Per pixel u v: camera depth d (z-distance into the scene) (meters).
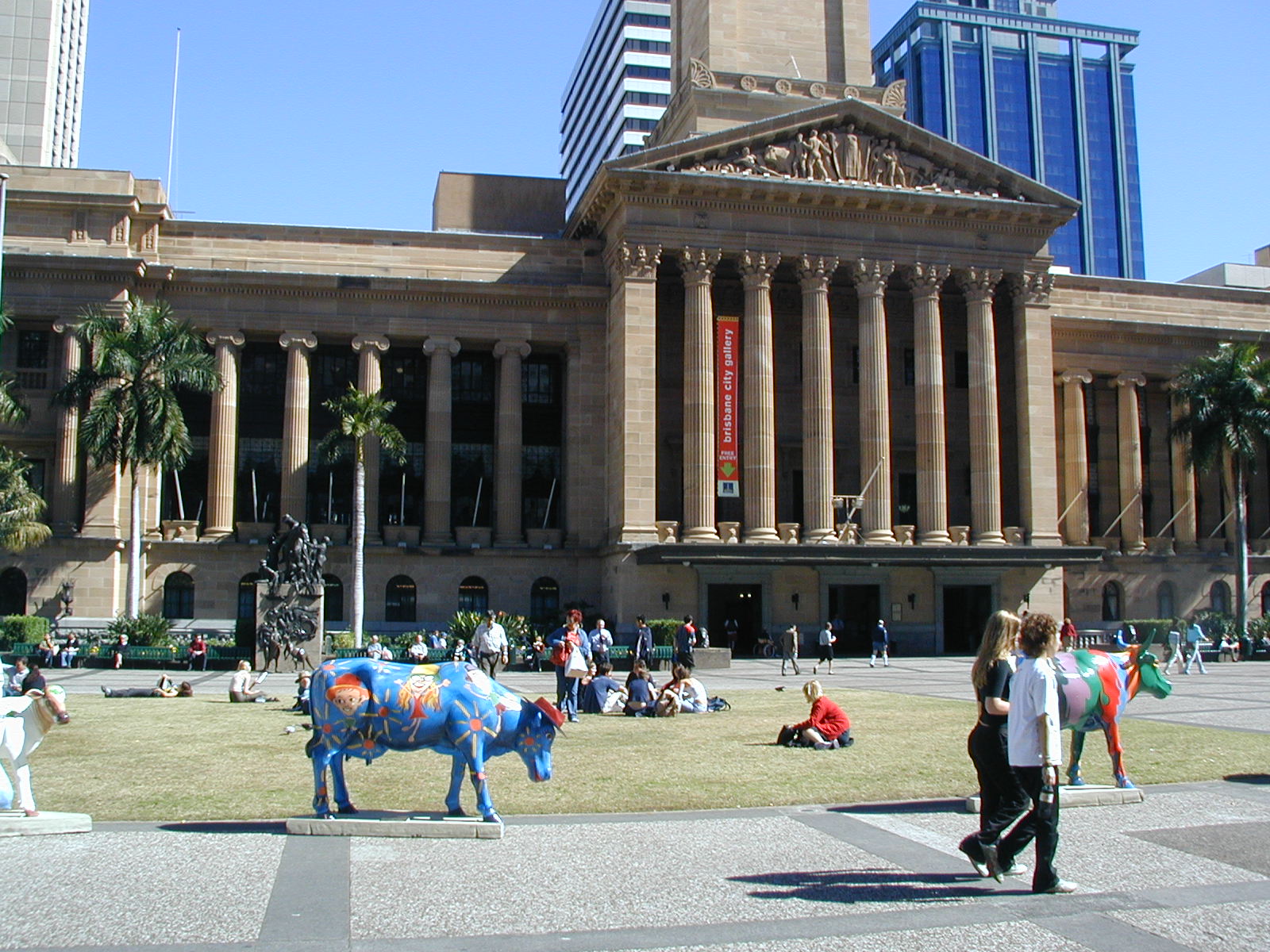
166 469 63.34
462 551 65.44
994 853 12.66
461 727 14.96
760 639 61.34
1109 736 17.52
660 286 69.75
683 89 69.50
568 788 18.34
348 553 64.62
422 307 66.88
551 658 29.17
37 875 12.73
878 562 61.16
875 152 65.38
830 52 72.19
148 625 51.16
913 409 71.88
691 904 11.82
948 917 11.46
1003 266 66.88
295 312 65.56
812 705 24.17
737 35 70.75
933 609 64.31
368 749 15.20
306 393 65.50
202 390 58.06
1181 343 76.94
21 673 27.81
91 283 62.06
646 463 61.12
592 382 67.38
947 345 72.94
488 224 78.81
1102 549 65.38
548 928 11.03
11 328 62.81
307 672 43.34
